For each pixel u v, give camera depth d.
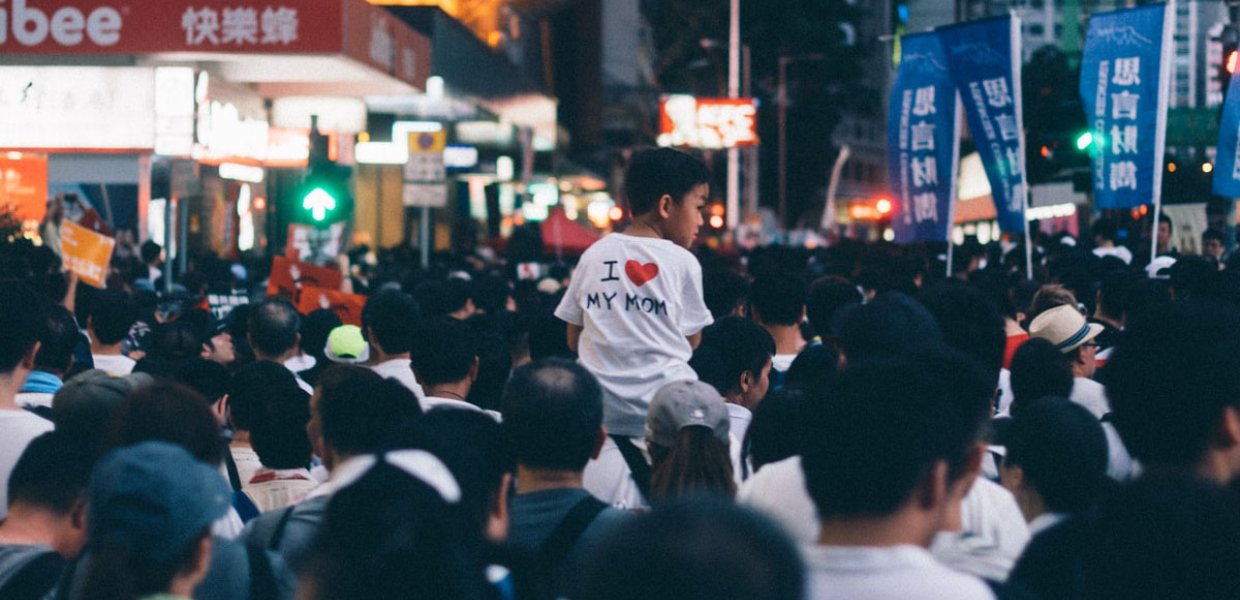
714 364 7.18
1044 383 6.81
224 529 5.36
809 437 3.42
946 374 4.97
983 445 4.11
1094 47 15.86
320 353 10.41
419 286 11.85
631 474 6.17
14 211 20.61
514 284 19.30
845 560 3.29
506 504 4.29
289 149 26.91
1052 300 9.12
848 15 82.50
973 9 125.12
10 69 21.36
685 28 78.75
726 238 54.53
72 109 21.41
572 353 8.57
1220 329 4.07
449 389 7.14
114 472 3.47
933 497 3.43
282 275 14.05
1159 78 15.50
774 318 9.07
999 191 16.22
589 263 6.48
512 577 4.17
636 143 69.75
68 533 4.92
